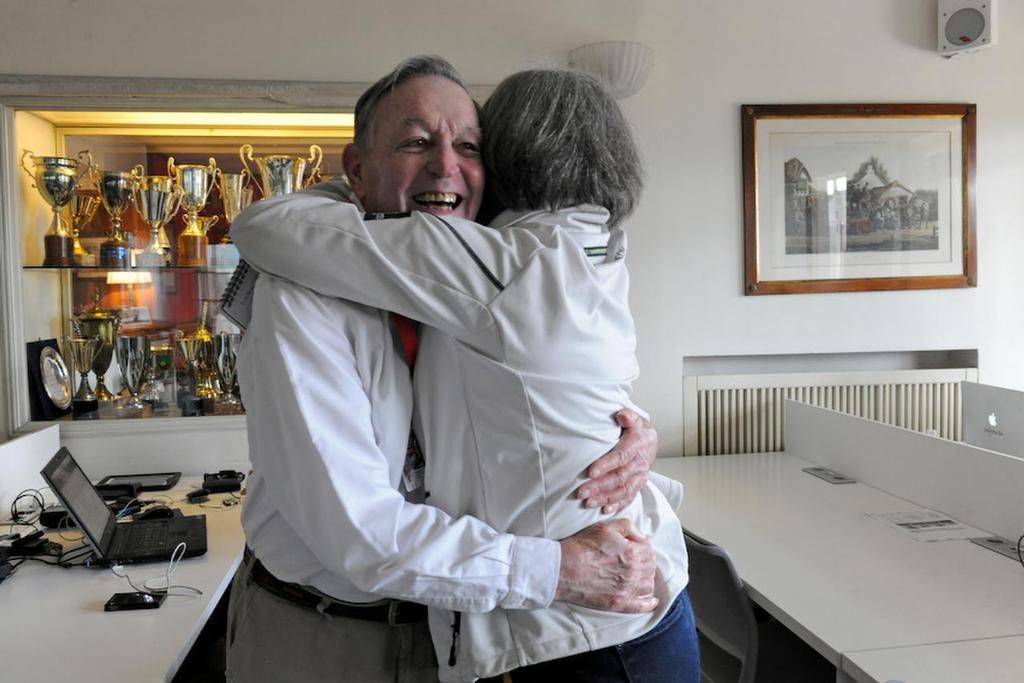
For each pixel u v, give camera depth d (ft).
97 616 5.49
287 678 3.31
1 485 7.79
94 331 9.99
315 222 3.08
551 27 10.73
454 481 3.10
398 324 3.20
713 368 11.78
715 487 9.05
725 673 6.64
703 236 11.30
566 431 3.05
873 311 11.71
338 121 10.55
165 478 9.30
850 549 6.90
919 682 4.60
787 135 11.35
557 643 3.04
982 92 11.79
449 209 3.62
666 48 11.05
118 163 10.62
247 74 10.14
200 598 5.81
